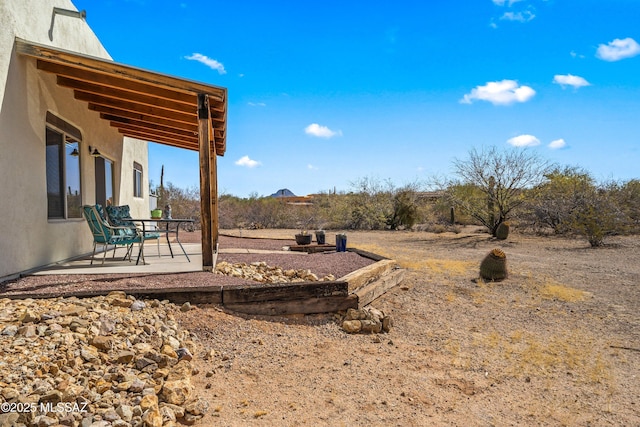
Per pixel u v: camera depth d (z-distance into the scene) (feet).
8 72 16.93
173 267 20.97
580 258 34.68
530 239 49.39
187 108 22.15
